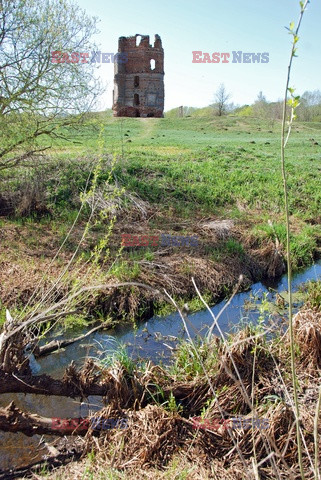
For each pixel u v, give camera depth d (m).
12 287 7.85
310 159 25.31
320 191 17.06
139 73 59.00
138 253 10.14
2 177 12.28
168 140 31.66
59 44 11.41
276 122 53.19
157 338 7.42
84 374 5.03
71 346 7.09
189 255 10.35
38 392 4.96
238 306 8.80
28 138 11.88
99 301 8.17
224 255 10.55
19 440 4.73
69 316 7.69
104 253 9.88
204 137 38.19
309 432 4.45
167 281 9.09
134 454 4.33
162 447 4.39
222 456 4.34
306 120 57.47
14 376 4.88
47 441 4.69
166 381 5.21
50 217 11.73
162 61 59.84
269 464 4.21
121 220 12.04
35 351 6.32
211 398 5.01
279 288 9.97
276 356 5.65
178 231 11.87
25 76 11.27
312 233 13.21
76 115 12.54
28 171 13.10
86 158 15.01
